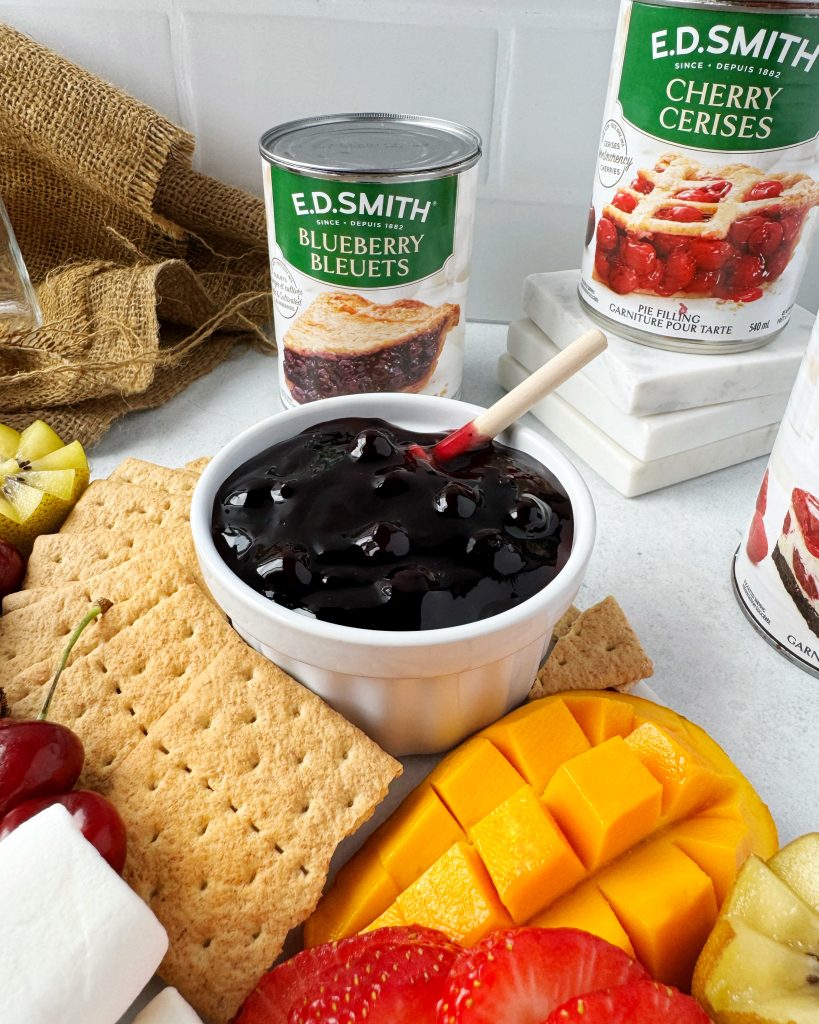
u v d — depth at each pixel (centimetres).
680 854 28
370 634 27
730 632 36
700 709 33
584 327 42
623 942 26
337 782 28
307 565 29
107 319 46
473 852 28
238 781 28
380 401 35
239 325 51
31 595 33
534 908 27
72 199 51
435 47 46
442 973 25
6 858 24
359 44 47
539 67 46
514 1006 23
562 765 28
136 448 45
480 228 51
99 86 46
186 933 26
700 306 39
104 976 23
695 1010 23
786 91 34
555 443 46
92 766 29
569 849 27
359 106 49
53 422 43
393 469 31
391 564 29
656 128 36
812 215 37
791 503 32
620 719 31
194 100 50
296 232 38
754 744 32
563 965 24
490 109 48
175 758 29
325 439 33
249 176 52
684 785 29
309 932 27
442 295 40
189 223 51
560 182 49
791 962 25
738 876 26
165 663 31
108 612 32
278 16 46
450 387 43
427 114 49
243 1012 25
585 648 33
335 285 39
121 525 36
